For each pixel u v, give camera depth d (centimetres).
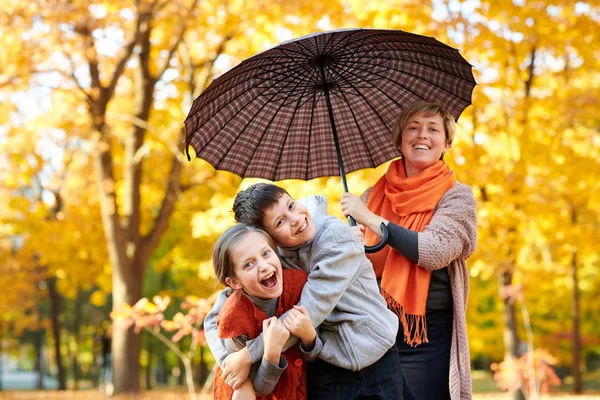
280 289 250
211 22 1206
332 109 362
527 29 988
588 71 1096
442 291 330
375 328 264
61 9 1145
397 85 354
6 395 1736
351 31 296
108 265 1811
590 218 1156
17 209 1656
